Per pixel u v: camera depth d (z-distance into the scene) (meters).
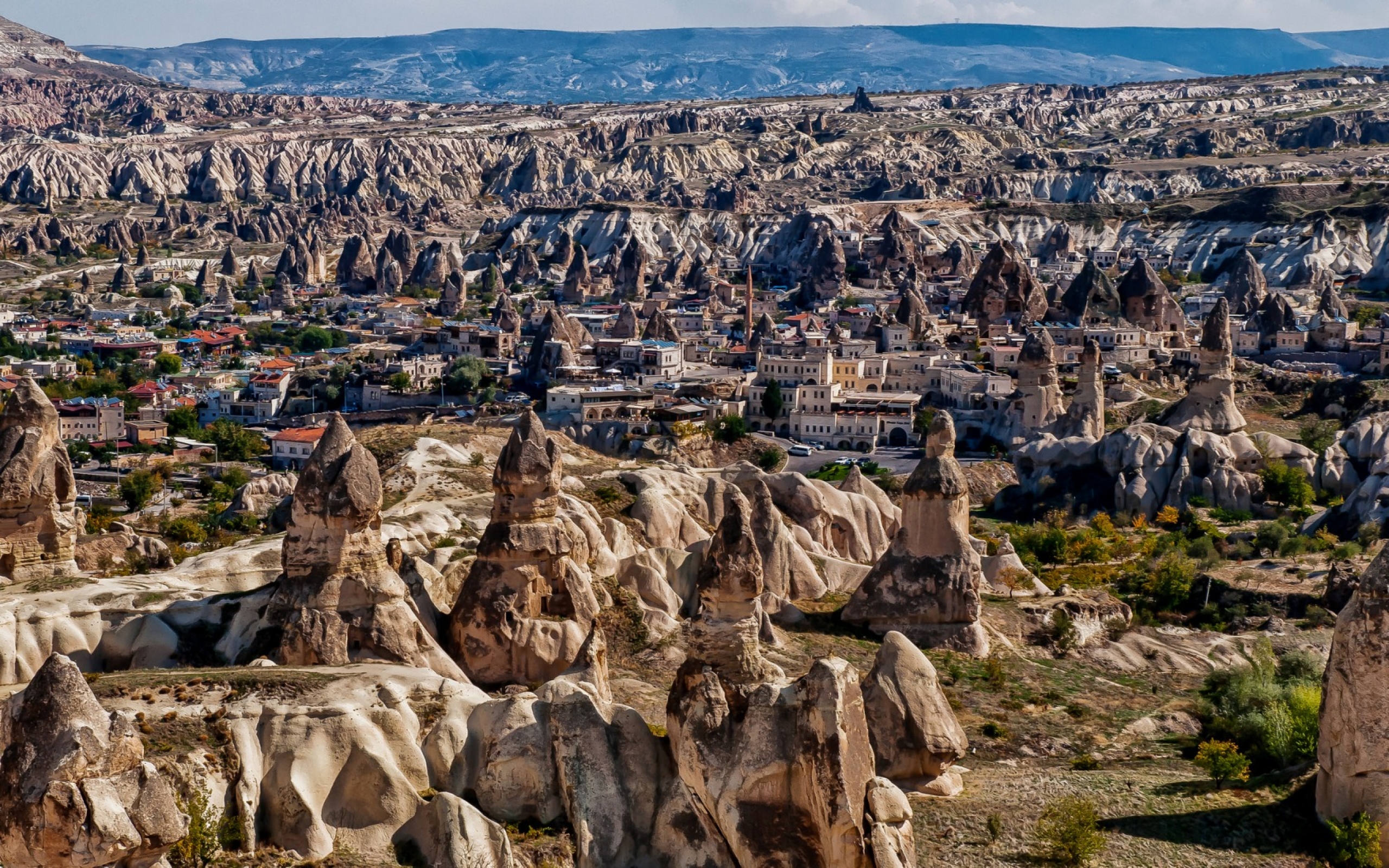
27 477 111.44
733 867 82.56
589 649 98.81
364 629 101.94
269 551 121.94
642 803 85.38
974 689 124.69
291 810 82.06
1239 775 102.81
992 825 93.06
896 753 97.88
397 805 83.44
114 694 85.25
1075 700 125.25
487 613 110.44
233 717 84.44
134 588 109.50
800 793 79.25
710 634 88.00
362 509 102.62
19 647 102.19
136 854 66.31
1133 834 94.06
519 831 83.88
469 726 88.06
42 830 64.19
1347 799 92.19
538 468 111.75
